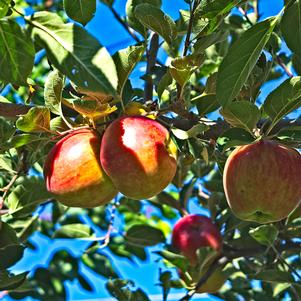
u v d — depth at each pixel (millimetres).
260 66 947
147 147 835
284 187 878
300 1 815
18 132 979
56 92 879
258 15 1270
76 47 721
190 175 1373
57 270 1534
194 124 902
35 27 734
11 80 749
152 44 1026
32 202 1030
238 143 849
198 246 1195
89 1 853
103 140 853
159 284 1177
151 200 1295
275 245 1185
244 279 1305
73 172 867
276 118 873
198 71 1290
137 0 970
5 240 1007
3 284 979
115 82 708
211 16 862
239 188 888
